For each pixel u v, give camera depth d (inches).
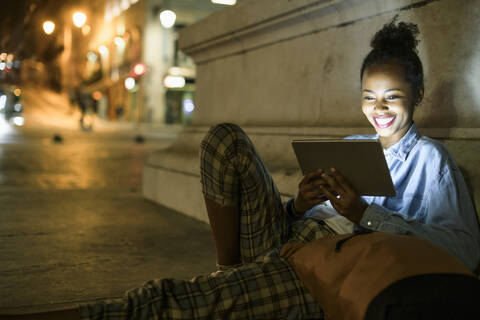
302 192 71.1
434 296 49.6
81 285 93.2
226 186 66.5
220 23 168.2
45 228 144.8
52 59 2503.7
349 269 58.2
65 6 1900.8
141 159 433.4
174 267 107.9
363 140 60.8
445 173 67.7
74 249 120.9
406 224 63.6
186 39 195.0
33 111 1727.4
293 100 142.3
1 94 1594.5
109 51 1859.0
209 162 66.6
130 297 59.4
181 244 129.1
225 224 68.6
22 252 116.7
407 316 49.6
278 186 123.6
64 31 2230.6
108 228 147.1
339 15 121.1
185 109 1494.8
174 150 197.3
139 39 1502.2
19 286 91.5
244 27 154.6
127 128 1359.5
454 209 65.9
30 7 747.4
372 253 56.5
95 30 2017.7
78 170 327.6
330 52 127.2
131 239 133.5
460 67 89.1
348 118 120.3
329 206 80.3
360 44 116.6
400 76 71.2
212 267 108.5
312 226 72.4
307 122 134.9
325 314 62.2
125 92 1659.7
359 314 53.2
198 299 61.5
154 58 1440.7
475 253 64.5
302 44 138.6
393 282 52.0
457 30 90.0
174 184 182.1
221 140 66.0
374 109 73.5
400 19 103.2
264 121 155.6
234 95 173.8
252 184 67.2
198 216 163.6
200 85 198.7
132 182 275.6
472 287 50.4
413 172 71.9
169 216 169.2
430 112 94.2
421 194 70.9
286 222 73.9
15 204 186.4
